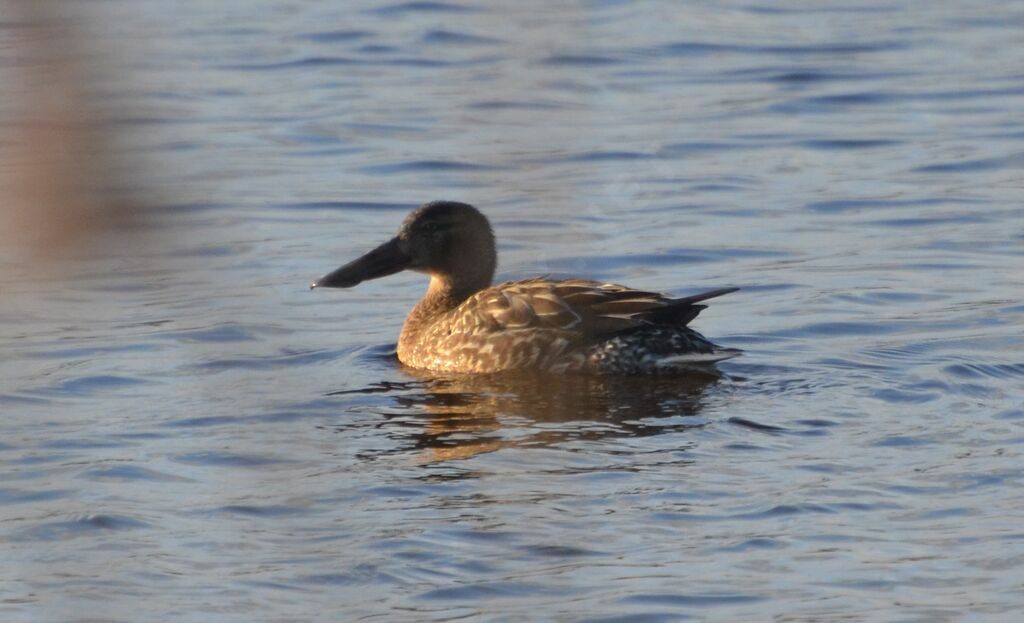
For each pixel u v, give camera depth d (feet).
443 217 50.62
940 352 46.60
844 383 42.96
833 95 84.12
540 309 45.83
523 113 79.30
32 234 14.90
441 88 84.58
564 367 44.93
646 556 29.81
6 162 18.02
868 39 97.30
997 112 80.64
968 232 61.77
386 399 42.73
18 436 38.52
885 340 48.34
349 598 27.96
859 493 33.14
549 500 32.94
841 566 29.22
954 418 38.99
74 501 33.40
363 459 36.40
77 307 51.72
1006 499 32.63
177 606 27.63
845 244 60.64
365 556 29.94
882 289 54.60
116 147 15.17
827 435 37.60
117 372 44.86
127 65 15.76
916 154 73.72
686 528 31.24
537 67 89.35
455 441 37.93
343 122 78.18
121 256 16.24
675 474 34.63
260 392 43.04
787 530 31.04
